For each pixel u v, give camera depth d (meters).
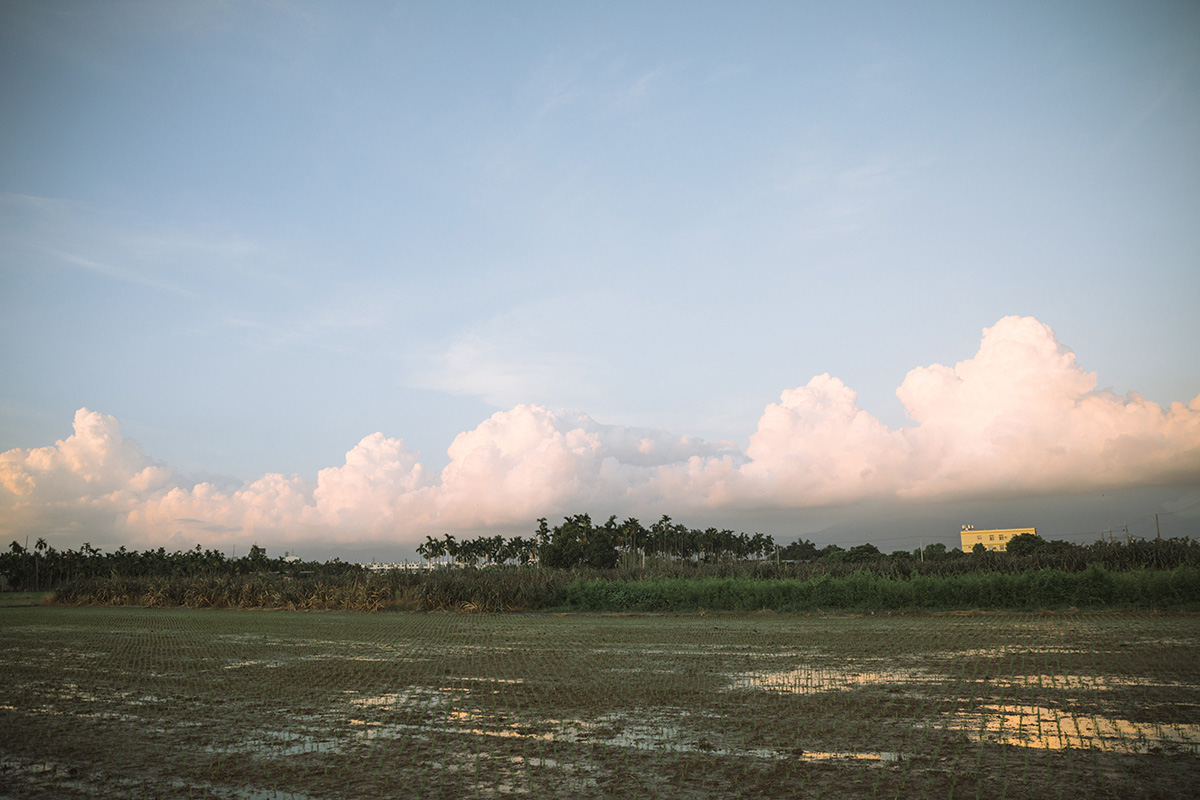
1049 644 21.25
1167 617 28.77
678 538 141.88
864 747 10.70
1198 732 11.09
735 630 28.88
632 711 13.57
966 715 12.51
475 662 20.61
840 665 18.67
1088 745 10.48
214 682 17.62
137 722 13.27
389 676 18.23
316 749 11.23
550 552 125.50
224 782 9.66
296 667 20.00
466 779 9.57
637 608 40.69
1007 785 8.81
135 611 47.78
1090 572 33.00
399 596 46.38
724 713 13.23
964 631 25.83
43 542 135.38
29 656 23.14
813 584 37.75
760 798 8.58
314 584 49.38
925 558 53.28
